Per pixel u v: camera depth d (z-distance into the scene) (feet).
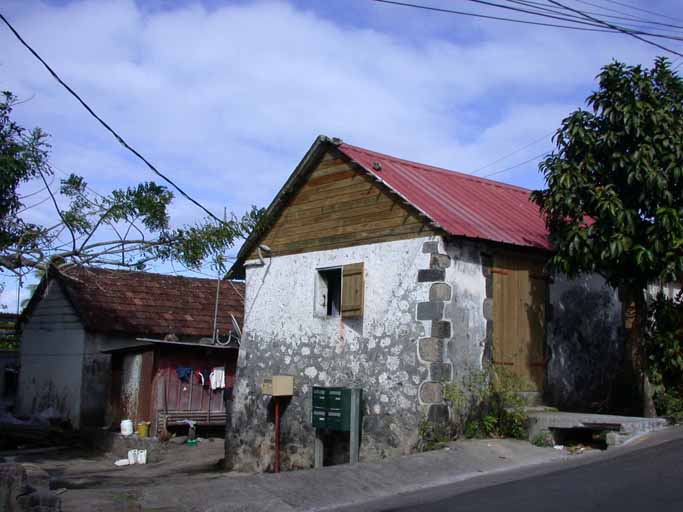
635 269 40.63
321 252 47.01
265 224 49.08
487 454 35.70
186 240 40.81
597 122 40.55
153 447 58.29
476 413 39.86
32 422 68.74
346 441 43.50
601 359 48.42
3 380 90.53
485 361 40.73
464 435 39.24
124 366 66.74
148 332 72.33
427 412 38.58
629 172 38.06
